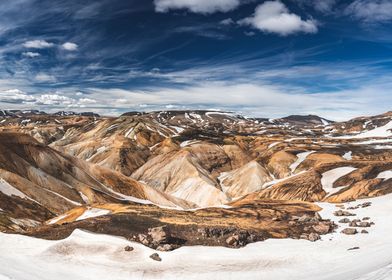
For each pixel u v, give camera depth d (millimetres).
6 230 74188
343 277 36219
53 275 41969
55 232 56125
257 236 55625
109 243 50438
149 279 42594
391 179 110000
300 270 44656
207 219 65250
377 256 43312
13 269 41438
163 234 50906
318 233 57281
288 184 137000
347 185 123438
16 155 123750
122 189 150250
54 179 126062
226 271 44406
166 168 183500
